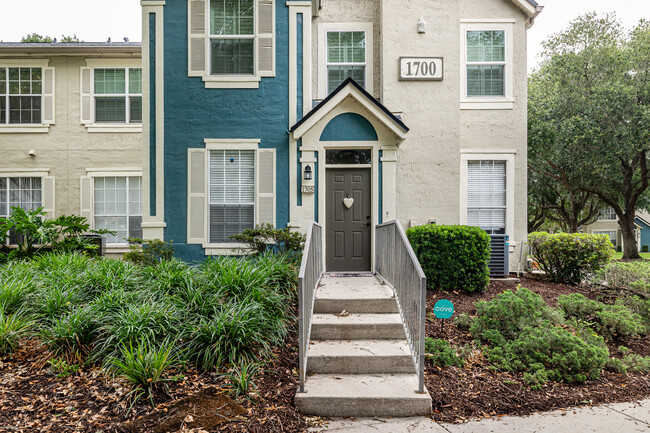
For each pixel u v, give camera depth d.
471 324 5.61
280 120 8.60
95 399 3.80
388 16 9.73
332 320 5.18
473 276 7.22
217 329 4.41
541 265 9.31
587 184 19.09
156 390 3.93
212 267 5.97
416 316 4.35
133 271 6.05
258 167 8.55
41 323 4.80
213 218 8.61
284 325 5.07
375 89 10.06
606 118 15.51
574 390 4.35
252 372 4.11
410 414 3.84
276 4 8.65
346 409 3.84
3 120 11.80
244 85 8.58
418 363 4.18
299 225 8.50
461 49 10.29
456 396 4.12
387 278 6.45
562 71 16.69
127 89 11.87
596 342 5.21
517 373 4.61
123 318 4.50
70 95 11.80
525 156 10.22
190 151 8.54
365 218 8.61
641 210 27.45
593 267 8.34
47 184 11.70
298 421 3.69
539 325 5.28
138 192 11.80
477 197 10.27
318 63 10.11
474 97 10.30
